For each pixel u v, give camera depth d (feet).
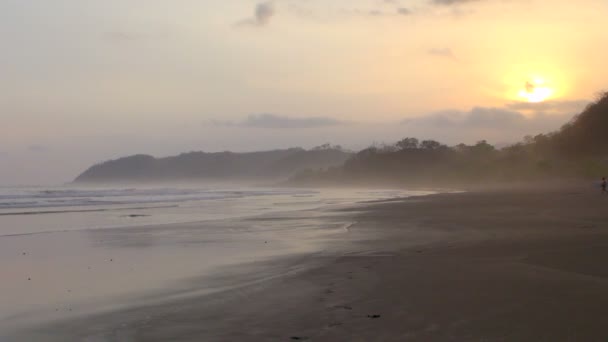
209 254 49.88
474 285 29.40
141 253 51.60
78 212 112.06
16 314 28.32
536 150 362.33
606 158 256.52
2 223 86.43
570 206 94.12
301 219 86.94
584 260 36.01
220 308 27.55
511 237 52.11
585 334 19.83
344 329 22.22
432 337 20.39
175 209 122.21
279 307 26.94
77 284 36.78
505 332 20.53
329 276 34.96
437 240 53.57
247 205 139.03
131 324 25.39
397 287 29.96
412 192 248.52
